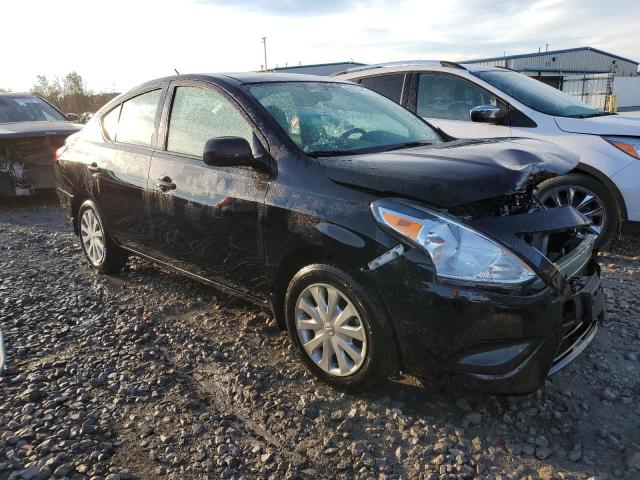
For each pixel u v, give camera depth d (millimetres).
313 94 3881
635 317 3875
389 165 2859
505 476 2416
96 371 3371
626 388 3023
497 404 2900
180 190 3771
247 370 3322
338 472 2475
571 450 2553
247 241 3340
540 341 2512
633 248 5465
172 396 3092
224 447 2633
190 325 3986
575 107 5797
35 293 4691
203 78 3891
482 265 2500
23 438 2719
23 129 8227
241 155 3188
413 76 6344
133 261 5469
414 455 2562
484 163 2811
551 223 2695
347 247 2756
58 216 7887
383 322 2734
